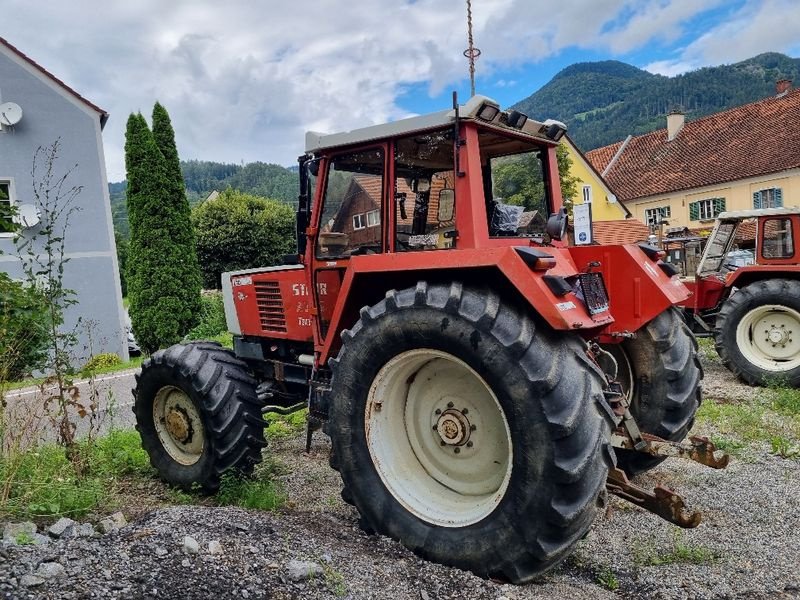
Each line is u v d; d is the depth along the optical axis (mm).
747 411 6043
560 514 2570
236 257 27312
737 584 2871
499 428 3076
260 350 4703
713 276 8758
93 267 15695
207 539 2803
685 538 3346
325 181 3891
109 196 15953
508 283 2951
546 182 3953
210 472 4133
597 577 2965
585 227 4109
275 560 2699
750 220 9281
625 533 3412
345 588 2553
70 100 15430
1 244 14469
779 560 3096
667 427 3889
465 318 2818
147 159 16109
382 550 3066
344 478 3314
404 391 3322
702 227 28109
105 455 4867
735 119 29484
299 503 3949
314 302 4008
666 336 3885
